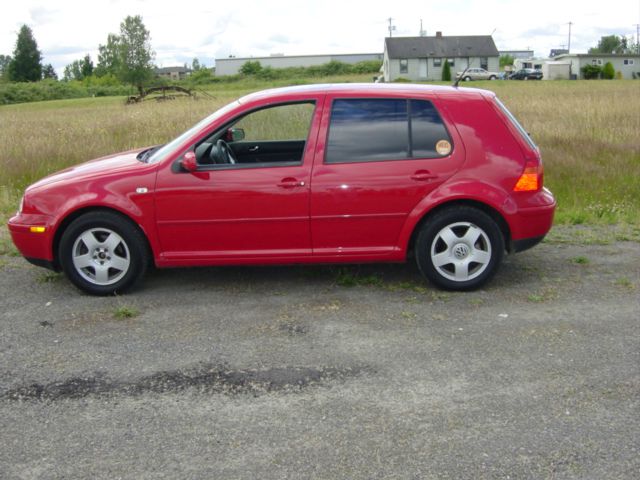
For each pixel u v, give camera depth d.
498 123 5.55
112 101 54.59
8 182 10.62
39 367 4.30
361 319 5.04
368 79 76.88
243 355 4.43
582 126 15.91
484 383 3.99
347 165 5.45
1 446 3.41
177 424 3.58
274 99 5.59
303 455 3.28
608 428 3.48
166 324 5.00
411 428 3.51
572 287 5.73
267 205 5.46
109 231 5.55
